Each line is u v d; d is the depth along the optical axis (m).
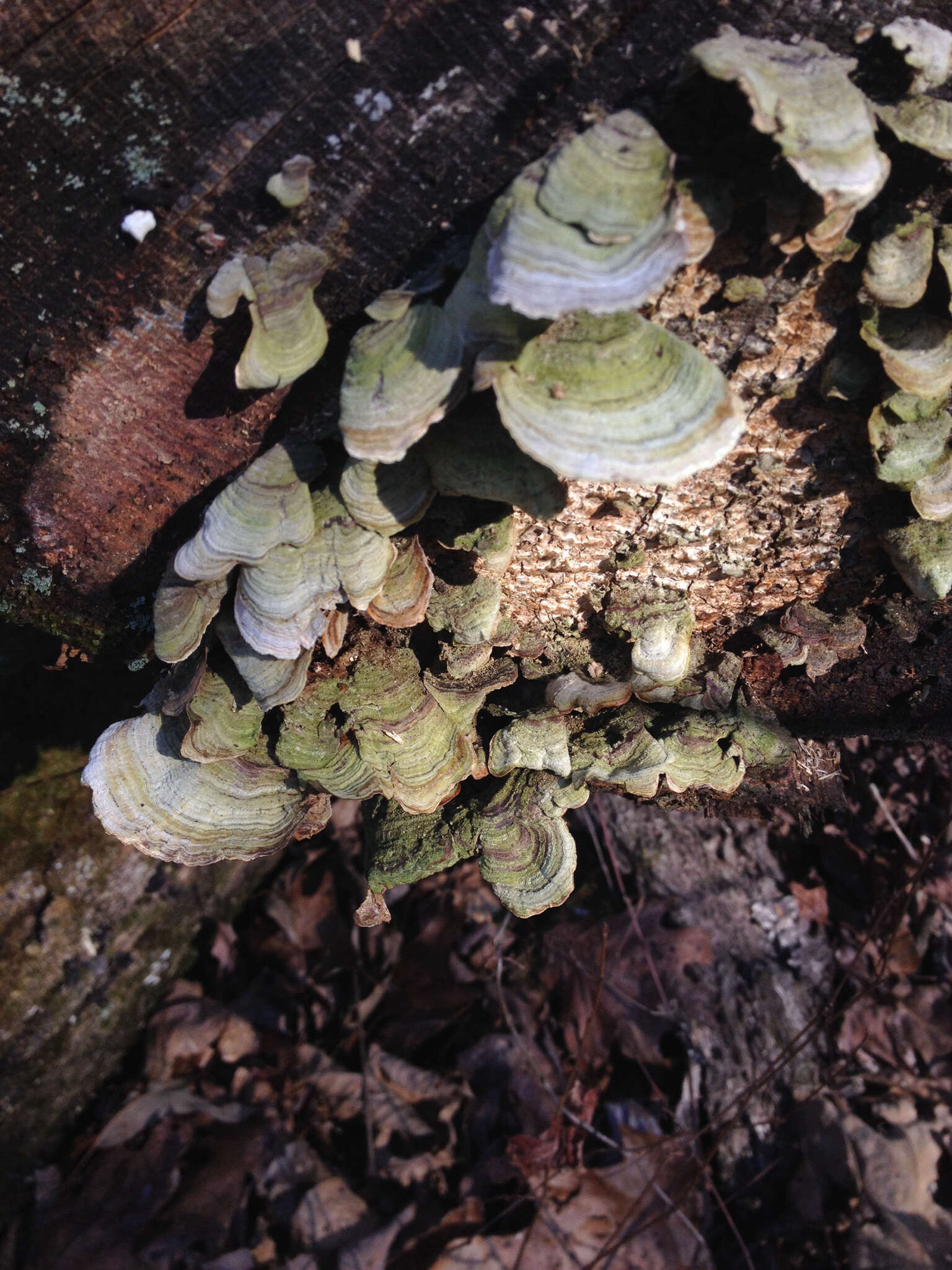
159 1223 0.52
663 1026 0.57
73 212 0.23
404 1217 0.52
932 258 0.22
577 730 0.32
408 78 0.22
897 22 0.21
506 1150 0.54
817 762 0.35
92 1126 0.58
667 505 0.27
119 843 0.54
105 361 0.24
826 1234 0.51
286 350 0.23
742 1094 0.53
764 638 0.31
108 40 0.21
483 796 0.32
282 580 0.25
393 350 0.23
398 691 0.30
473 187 0.23
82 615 0.29
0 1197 0.55
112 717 0.49
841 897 0.64
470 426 0.24
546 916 0.65
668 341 0.23
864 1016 0.58
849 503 0.27
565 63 0.22
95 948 0.55
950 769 0.68
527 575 0.30
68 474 0.26
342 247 0.23
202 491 0.27
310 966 0.65
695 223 0.21
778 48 0.21
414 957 0.64
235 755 0.29
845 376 0.24
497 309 0.22
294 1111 0.58
